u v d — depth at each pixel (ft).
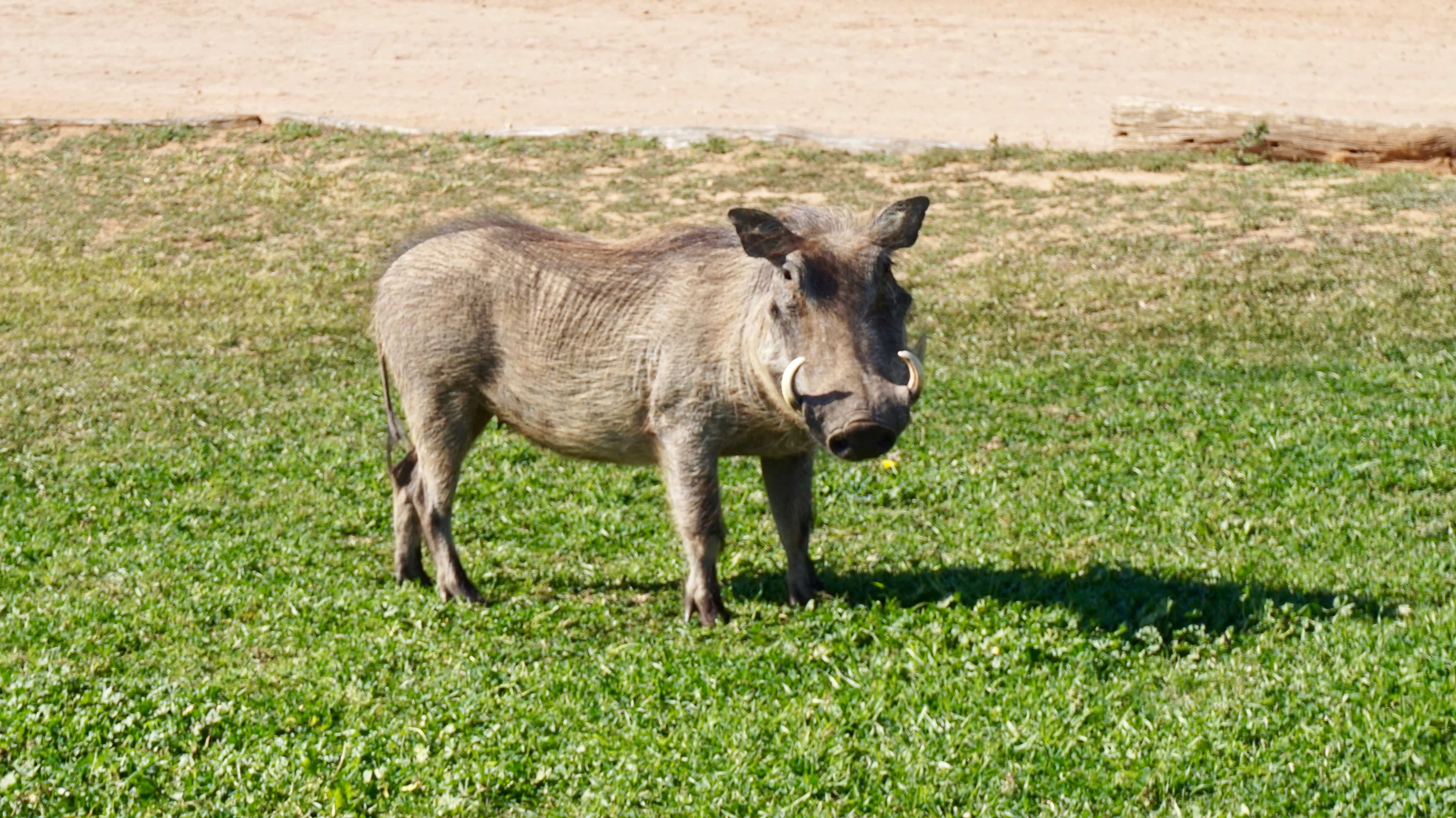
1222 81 169.48
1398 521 63.93
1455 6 205.77
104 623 55.36
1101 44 187.73
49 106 161.58
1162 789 40.60
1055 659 49.11
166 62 181.57
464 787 41.93
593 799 41.22
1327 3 207.82
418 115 158.61
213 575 61.87
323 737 44.86
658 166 137.49
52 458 80.53
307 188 136.46
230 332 105.60
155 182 138.41
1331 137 130.62
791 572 57.26
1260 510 66.39
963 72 175.73
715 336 52.49
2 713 45.83
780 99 164.35
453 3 210.18
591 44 189.16
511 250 57.31
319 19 201.67
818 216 50.78
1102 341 97.81
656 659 50.67
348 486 75.61
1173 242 114.01
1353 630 49.47
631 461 57.52
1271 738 42.91
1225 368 90.74
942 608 53.42
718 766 42.63
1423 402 81.10
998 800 40.50
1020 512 67.72
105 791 42.14
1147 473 72.43
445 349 57.77
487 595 60.08
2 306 110.83
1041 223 120.26
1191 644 50.26
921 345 51.37
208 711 46.70
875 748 43.55
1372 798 39.29
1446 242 109.70
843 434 45.88
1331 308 100.17
